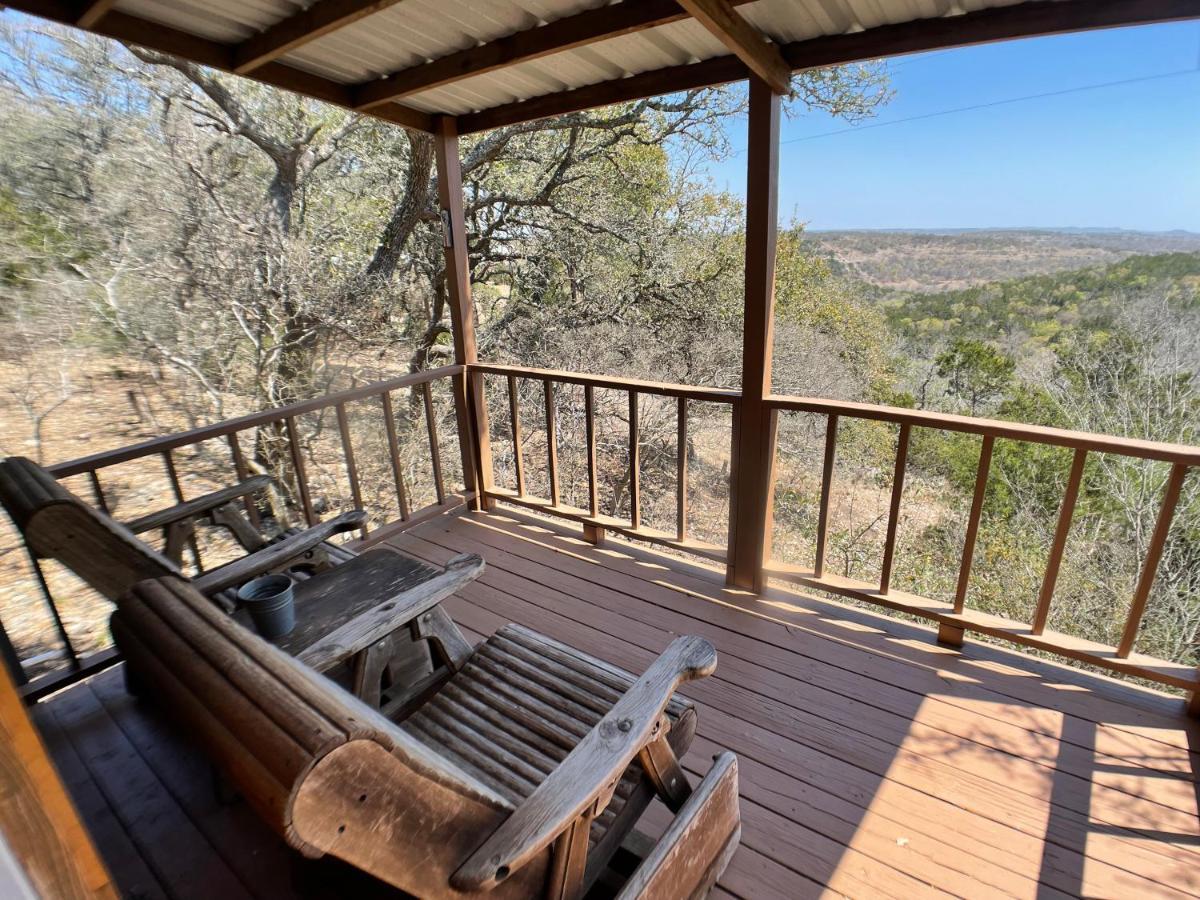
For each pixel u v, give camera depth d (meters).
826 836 1.53
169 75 5.75
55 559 1.38
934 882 1.41
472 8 2.03
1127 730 1.84
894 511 2.25
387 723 0.84
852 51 2.09
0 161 5.35
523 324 8.28
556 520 3.42
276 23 2.12
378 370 7.50
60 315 5.72
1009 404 7.60
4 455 5.68
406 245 7.55
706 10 1.69
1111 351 6.88
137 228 5.86
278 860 1.44
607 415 8.38
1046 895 1.38
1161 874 1.42
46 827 0.41
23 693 1.97
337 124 6.76
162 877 1.40
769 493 2.52
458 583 1.59
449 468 8.45
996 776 1.69
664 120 7.60
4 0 1.82
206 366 6.33
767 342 2.35
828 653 2.22
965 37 1.94
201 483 6.36
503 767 1.30
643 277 7.93
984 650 2.21
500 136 7.21
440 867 0.78
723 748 1.80
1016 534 6.84
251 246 6.34
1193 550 5.87
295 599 1.68
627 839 1.35
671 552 4.40
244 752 0.64
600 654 2.24
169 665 0.81
